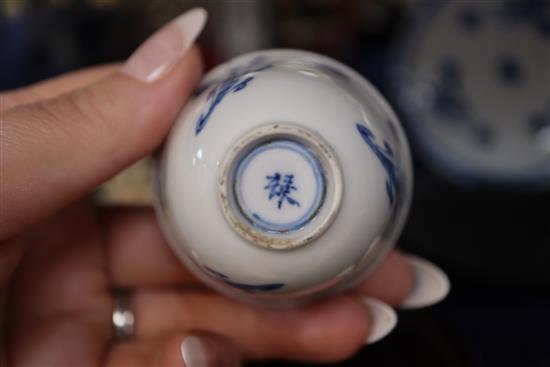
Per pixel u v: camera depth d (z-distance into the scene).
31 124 0.25
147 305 0.31
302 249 0.22
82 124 0.25
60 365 0.29
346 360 0.31
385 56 0.42
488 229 0.36
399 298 0.30
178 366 0.25
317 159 0.21
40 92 0.29
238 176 0.21
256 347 0.31
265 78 0.23
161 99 0.25
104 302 0.30
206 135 0.22
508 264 0.35
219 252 0.22
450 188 0.37
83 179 0.26
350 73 0.25
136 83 0.26
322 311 0.30
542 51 0.41
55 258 0.30
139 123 0.25
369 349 0.31
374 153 0.22
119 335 0.30
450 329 0.31
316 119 0.22
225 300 0.31
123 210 0.31
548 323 0.35
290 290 0.23
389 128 0.24
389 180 0.23
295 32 0.42
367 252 0.23
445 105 0.41
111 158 0.26
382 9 0.43
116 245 0.31
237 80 0.23
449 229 0.36
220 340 0.26
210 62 0.40
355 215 0.22
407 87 0.41
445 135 0.41
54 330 0.29
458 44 0.41
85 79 0.29
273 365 0.33
